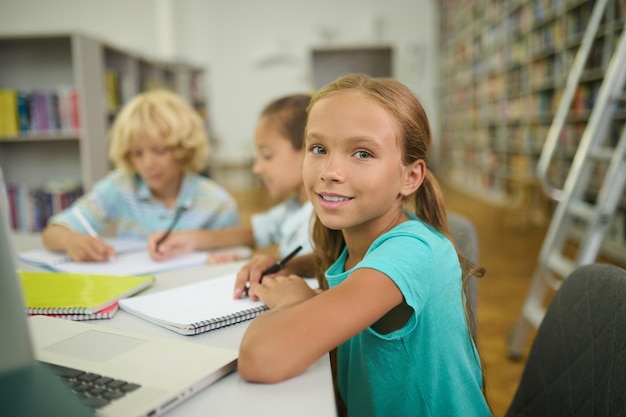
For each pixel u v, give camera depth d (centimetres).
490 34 634
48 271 108
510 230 451
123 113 154
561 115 193
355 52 493
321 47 486
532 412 74
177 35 801
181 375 51
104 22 765
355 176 62
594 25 194
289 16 826
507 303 265
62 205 297
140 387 48
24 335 44
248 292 82
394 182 65
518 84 540
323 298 57
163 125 147
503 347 209
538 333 78
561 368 70
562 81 419
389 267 60
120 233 161
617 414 55
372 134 62
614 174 156
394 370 68
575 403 65
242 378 54
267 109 125
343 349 79
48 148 312
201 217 158
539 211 461
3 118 293
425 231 69
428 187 78
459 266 72
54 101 296
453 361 70
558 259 177
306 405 48
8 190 294
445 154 882
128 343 59
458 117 800
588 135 177
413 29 854
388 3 843
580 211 170
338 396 86
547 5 447
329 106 64
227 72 830
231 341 65
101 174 318
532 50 491
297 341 53
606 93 173
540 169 191
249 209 612
